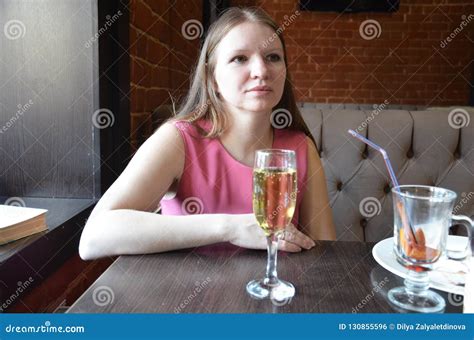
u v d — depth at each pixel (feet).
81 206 4.17
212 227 2.55
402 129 4.80
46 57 4.24
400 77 12.68
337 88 12.81
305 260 2.47
